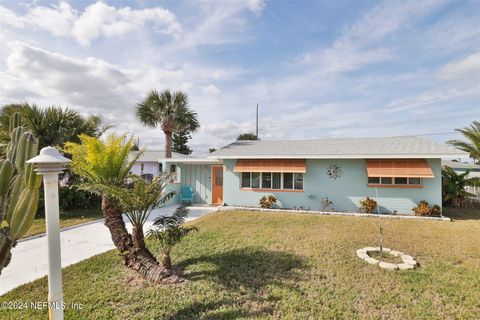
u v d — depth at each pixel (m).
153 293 6.18
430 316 5.17
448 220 14.16
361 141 19.78
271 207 18.23
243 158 18.61
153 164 33.66
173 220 7.47
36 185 4.30
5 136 13.64
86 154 7.89
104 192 6.96
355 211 16.80
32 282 6.80
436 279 6.78
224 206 18.92
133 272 7.30
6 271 7.56
